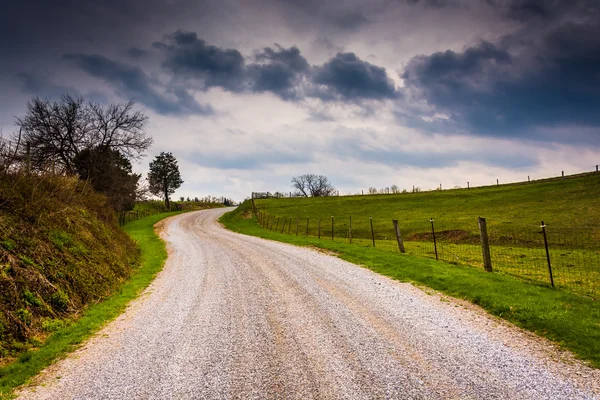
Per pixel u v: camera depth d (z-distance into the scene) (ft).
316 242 80.94
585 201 121.70
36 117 121.80
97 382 19.80
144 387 18.92
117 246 58.95
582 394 16.47
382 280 42.27
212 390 18.24
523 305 28.66
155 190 301.63
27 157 48.21
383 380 18.56
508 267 49.70
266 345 24.11
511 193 158.10
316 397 17.16
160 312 33.42
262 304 34.30
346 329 26.50
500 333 24.56
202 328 28.22
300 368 20.38
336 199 223.92
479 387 17.46
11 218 36.60
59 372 21.48
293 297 36.27
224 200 453.58
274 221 161.27
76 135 129.29
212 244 91.25
